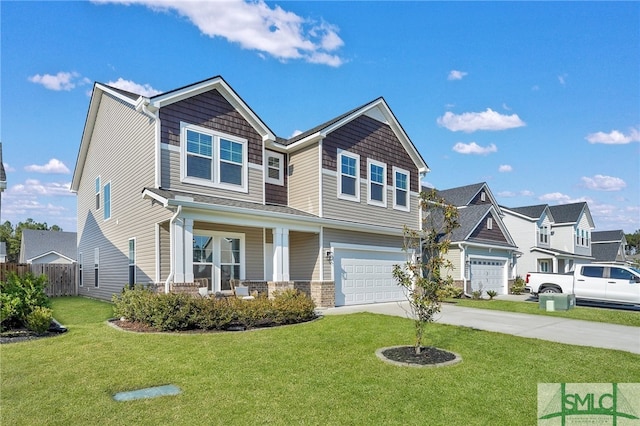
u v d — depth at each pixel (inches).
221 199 514.0
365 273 658.2
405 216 757.3
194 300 382.6
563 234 1421.0
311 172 625.0
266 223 511.5
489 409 200.7
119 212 598.9
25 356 279.9
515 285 1051.3
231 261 551.5
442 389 225.3
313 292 582.2
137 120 541.0
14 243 2102.6
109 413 186.9
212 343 319.6
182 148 504.7
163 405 196.2
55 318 466.3
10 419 180.5
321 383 230.5
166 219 452.4
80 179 837.8
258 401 203.2
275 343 322.7
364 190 681.6
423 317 299.4
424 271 316.8
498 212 1085.1
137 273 524.1
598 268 721.6
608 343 362.6
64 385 223.0
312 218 553.3
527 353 309.7
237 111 570.3
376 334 365.7
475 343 340.2
